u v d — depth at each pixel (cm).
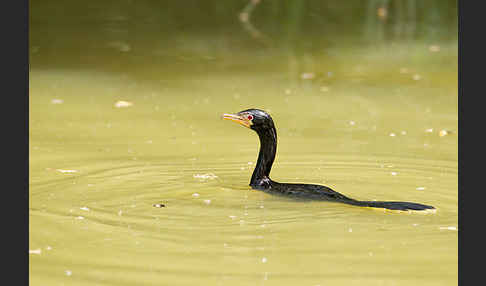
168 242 932
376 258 882
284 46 2673
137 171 1277
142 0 3316
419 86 2102
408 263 868
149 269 848
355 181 1227
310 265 861
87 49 2556
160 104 1881
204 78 2198
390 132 1617
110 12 3131
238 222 1006
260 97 1969
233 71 2294
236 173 1274
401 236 954
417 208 1052
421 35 2883
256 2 3272
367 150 1453
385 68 2342
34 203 1087
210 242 932
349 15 3194
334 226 991
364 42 2758
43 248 912
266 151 1177
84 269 848
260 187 1170
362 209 1062
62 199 1109
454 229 979
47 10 3109
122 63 2372
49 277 827
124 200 1105
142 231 971
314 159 1380
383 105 1888
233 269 849
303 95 1995
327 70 2322
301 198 1109
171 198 1116
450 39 2814
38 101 1881
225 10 3192
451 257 884
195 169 1298
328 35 2869
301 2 3303
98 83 2108
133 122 1692
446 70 2309
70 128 1623
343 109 1844
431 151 1445
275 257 884
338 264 865
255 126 1174
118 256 887
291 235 956
